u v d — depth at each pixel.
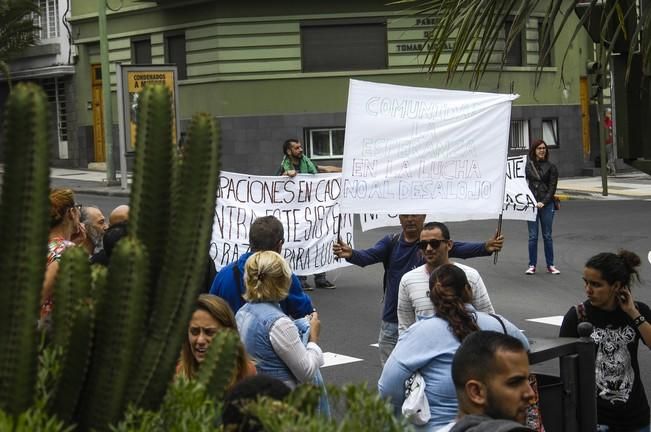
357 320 13.58
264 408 2.86
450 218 9.58
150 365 2.94
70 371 2.84
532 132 34.53
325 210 14.00
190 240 2.97
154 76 28.98
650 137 5.43
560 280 16.58
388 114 8.20
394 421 2.75
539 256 19.14
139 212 2.95
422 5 6.04
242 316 6.25
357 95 8.18
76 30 38.28
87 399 2.88
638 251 19.53
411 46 32.56
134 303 2.82
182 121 34.12
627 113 5.52
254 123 32.97
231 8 32.81
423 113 8.23
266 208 13.70
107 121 32.94
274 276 6.20
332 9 32.75
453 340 5.63
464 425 4.23
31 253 2.68
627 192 30.64
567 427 5.64
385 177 8.23
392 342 8.84
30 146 2.66
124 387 2.87
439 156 8.24
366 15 32.72
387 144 8.22
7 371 2.71
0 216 2.69
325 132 33.19
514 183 15.20
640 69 5.47
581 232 21.98
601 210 25.83
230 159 33.06
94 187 32.72
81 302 2.84
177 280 2.96
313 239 14.00
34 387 2.77
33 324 2.72
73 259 3.04
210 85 33.28
